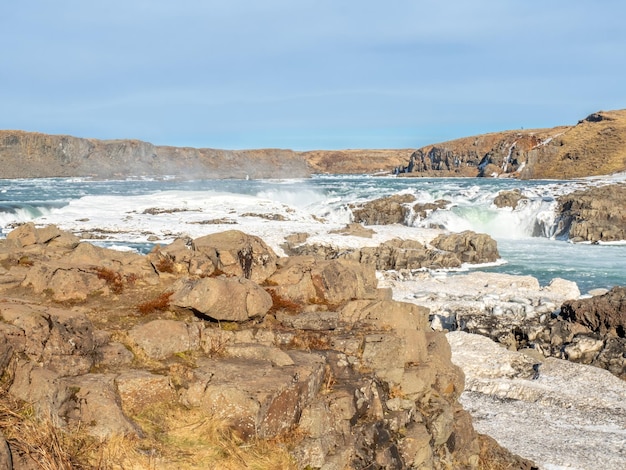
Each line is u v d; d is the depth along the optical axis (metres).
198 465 7.26
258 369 8.83
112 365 8.71
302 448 8.02
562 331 22.69
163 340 9.35
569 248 52.06
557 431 15.48
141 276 12.16
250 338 10.21
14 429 6.91
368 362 10.32
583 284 36.78
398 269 40.19
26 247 13.42
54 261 12.11
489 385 18.30
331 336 10.80
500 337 22.78
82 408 7.52
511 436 15.11
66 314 8.66
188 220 54.75
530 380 18.78
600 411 16.81
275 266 13.73
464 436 11.61
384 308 12.12
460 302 26.91
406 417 9.92
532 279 32.06
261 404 7.93
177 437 7.67
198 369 8.84
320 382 9.23
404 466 9.34
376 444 9.11
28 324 8.08
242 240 13.64
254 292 10.90
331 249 41.81
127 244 43.84
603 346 21.34
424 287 30.97
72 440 7.07
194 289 10.42
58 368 8.09
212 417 7.94
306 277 12.93
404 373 10.63
